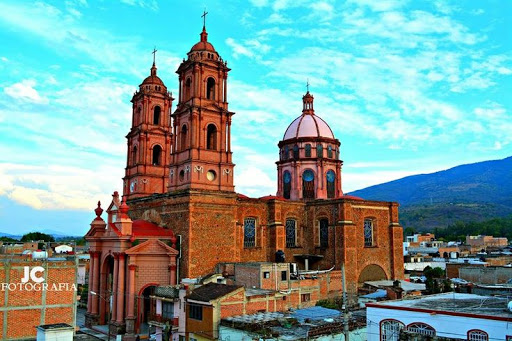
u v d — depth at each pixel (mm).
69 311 46219
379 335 35062
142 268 56531
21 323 43750
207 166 61812
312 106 85188
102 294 61125
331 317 44781
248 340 38531
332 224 68750
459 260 98000
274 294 48188
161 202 64188
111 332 55719
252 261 65125
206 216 59719
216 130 63812
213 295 43781
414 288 60969
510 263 88312
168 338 46719
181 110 63938
